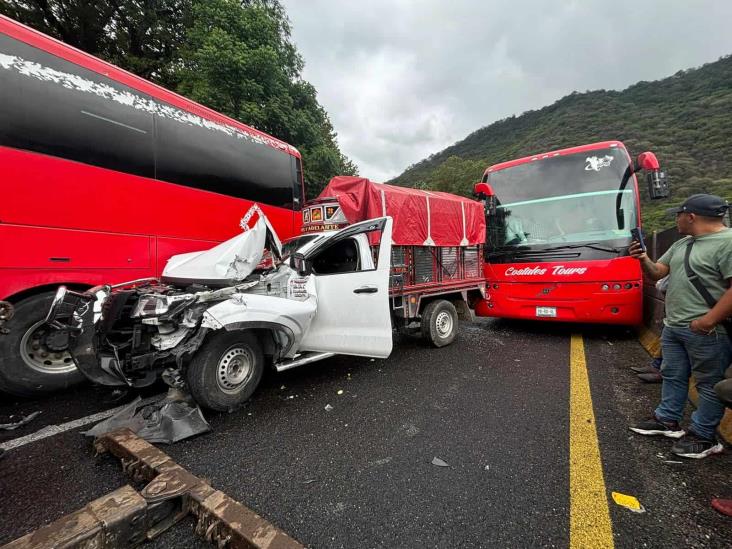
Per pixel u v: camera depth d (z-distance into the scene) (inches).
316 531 72.6
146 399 134.8
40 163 135.7
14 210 129.0
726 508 76.6
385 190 188.2
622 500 81.1
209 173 200.2
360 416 124.8
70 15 585.6
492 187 271.9
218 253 145.9
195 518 73.1
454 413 126.8
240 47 506.6
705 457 97.0
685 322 100.2
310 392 147.2
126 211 161.8
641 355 196.1
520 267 244.7
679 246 105.8
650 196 203.0
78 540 59.1
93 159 151.1
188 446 105.0
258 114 504.1
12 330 132.2
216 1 536.1
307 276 152.4
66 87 145.0
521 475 90.8
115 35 641.6
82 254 146.8
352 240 177.3
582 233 227.9
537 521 75.0
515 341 230.8
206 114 202.7
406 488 86.0
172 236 180.7
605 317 215.8
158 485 74.6
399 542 69.7
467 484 87.4
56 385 143.5
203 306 122.3
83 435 110.7
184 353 113.9
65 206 142.1
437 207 217.5
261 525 64.7
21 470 93.1
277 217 244.5
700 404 99.6
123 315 123.1
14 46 132.0
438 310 213.5
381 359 193.2
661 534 71.4
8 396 146.0
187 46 633.0
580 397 139.6
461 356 198.1
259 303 129.4
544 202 245.1
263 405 134.3
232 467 94.6
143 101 171.8
